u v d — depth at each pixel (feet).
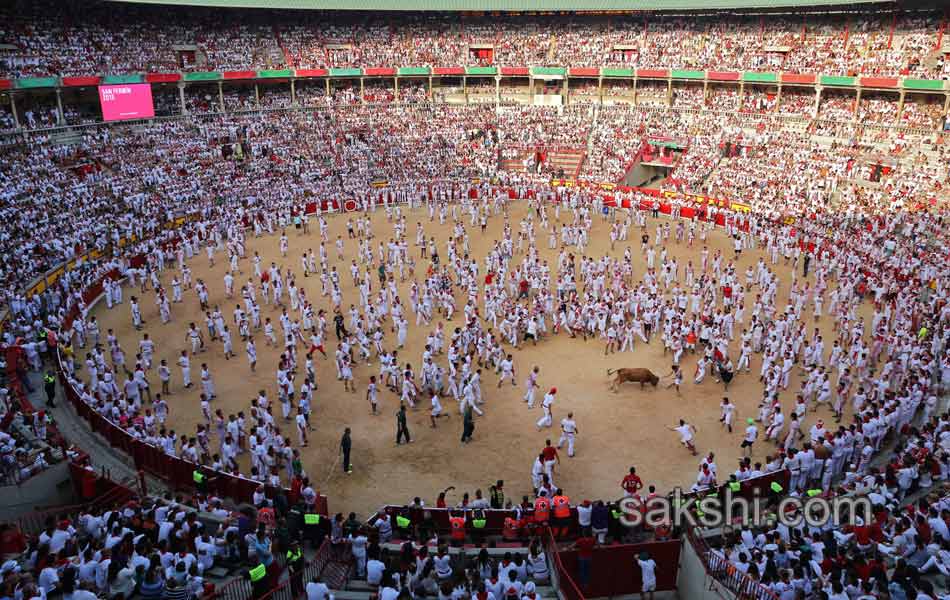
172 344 122.52
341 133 246.47
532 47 280.72
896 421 89.25
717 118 241.14
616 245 179.32
